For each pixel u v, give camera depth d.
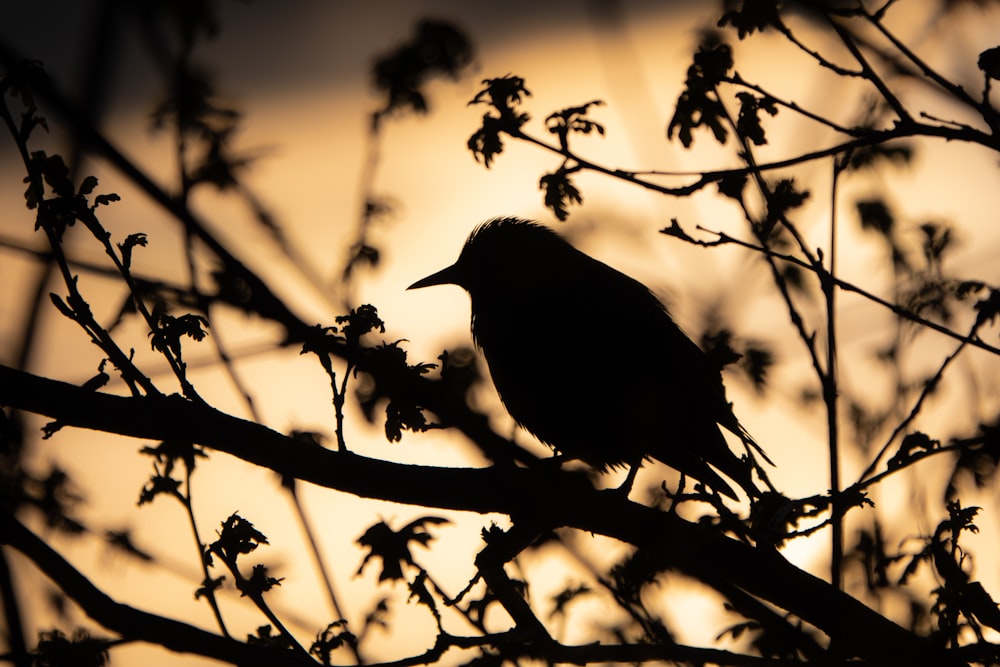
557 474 9.56
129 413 8.41
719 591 8.48
